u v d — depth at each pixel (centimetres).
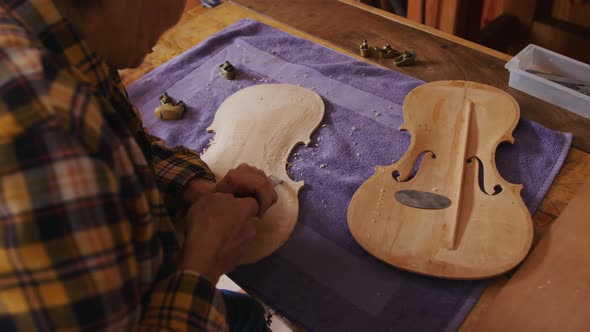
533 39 178
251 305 79
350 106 101
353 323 67
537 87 95
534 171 83
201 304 51
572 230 72
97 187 39
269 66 115
